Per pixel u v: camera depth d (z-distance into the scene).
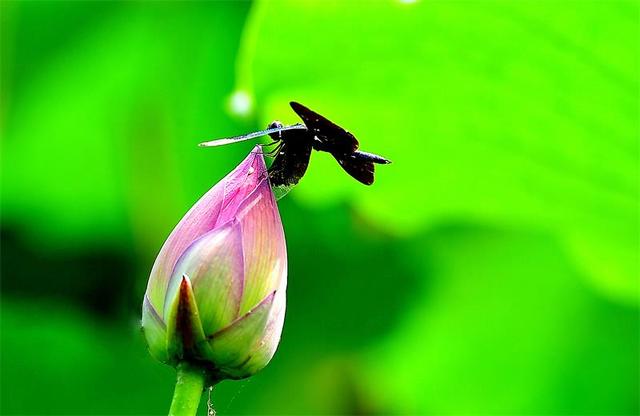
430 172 1.02
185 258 0.77
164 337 0.77
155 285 0.77
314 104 0.99
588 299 1.22
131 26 1.22
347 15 0.96
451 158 1.01
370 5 0.96
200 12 1.22
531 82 0.98
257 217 0.77
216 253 0.77
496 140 1.01
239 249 0.77
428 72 0.98
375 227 1.20
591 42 0.97
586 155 1.01
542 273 1.22
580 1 0.96
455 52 0.98
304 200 1.03
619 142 1.00
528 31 0.97
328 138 0.78
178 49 1.22
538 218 1.04
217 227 0.77
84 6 1.22
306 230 1.21
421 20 0.96
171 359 0.77
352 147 0.78
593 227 1.04
